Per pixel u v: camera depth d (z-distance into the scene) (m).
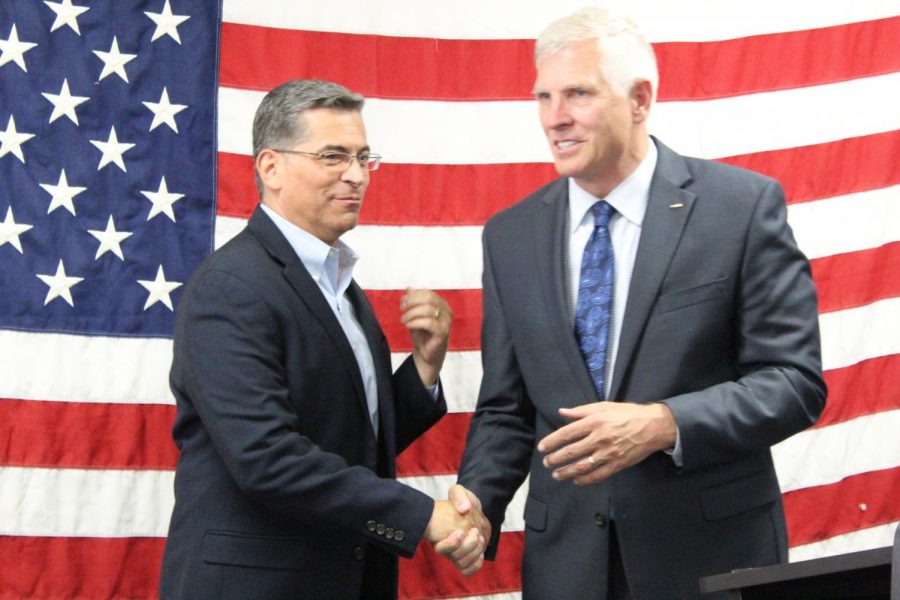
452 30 3.73
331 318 2.62
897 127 3.87
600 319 2.65
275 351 2.52
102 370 3.46
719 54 3.83
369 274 3.67
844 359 3.85
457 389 3.72
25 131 3.43
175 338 2.65
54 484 3.42
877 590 1.94
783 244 2.61
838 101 3.86
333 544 2.58
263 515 2.52
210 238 3.54
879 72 3.87
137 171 3.50
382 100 3.69
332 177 2.63
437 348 2.92
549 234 2.77
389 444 2.75
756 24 3.84
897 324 3.88
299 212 2.66
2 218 3.41
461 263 3.72
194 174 3.54
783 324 2.58
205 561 2.49
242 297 2.51
